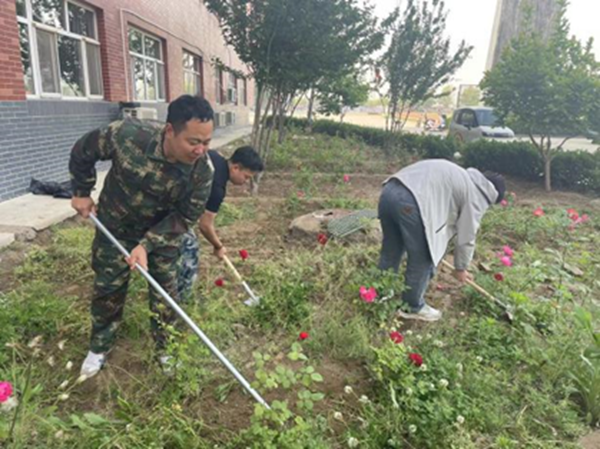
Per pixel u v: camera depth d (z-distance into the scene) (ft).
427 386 7.64
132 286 10.95
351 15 21.85
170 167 7.07
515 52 27.53
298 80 22.81
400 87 36.70
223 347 9.18
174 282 8.35
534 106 26.40
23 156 20.36
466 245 10.14
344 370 8.93
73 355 8.73
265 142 26.30
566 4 26.96
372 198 24.03
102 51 28.22
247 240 16.20
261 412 6.42
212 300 10.78
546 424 7.64
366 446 6.79
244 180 9.67
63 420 7.13
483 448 6.99
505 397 8.18
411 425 6.95
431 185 9.93
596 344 8.57
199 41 51.24
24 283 11.78
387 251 11.50
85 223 17.26
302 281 12.19
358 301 10.68
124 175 7.15
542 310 10.98
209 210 9.46
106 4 27.96
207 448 6.62
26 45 21.53
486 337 9.84
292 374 7.01
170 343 7.58
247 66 23.72
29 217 16.47
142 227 7.83
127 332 9.57
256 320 10.25
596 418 7.99
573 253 16.49
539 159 29.96
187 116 6.38
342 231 15.47
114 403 7.57
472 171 10.25
